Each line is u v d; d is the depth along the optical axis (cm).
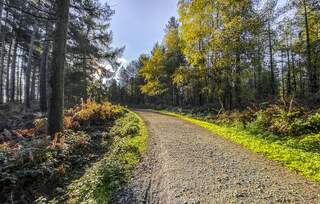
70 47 2402
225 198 442
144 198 448
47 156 698
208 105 2480
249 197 446
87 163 757
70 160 752
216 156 738
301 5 1938
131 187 496
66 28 957
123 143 875
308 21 2061
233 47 1662
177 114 2502
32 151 696
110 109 1692
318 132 906
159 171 593
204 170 602
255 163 665
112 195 464
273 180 533
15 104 2470
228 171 596
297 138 905
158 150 804
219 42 1695
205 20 1841
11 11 2108
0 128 1452
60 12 938
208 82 1973
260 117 1181
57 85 934
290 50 2639
